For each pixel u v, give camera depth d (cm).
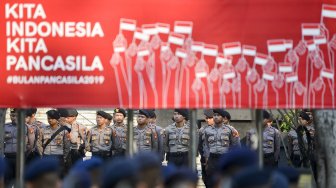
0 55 2019
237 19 2009
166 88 2006
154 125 3462
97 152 3441
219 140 3425
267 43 2012
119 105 2008
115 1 2011
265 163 3572
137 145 3434
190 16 2006
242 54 2009
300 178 1600
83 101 2012
